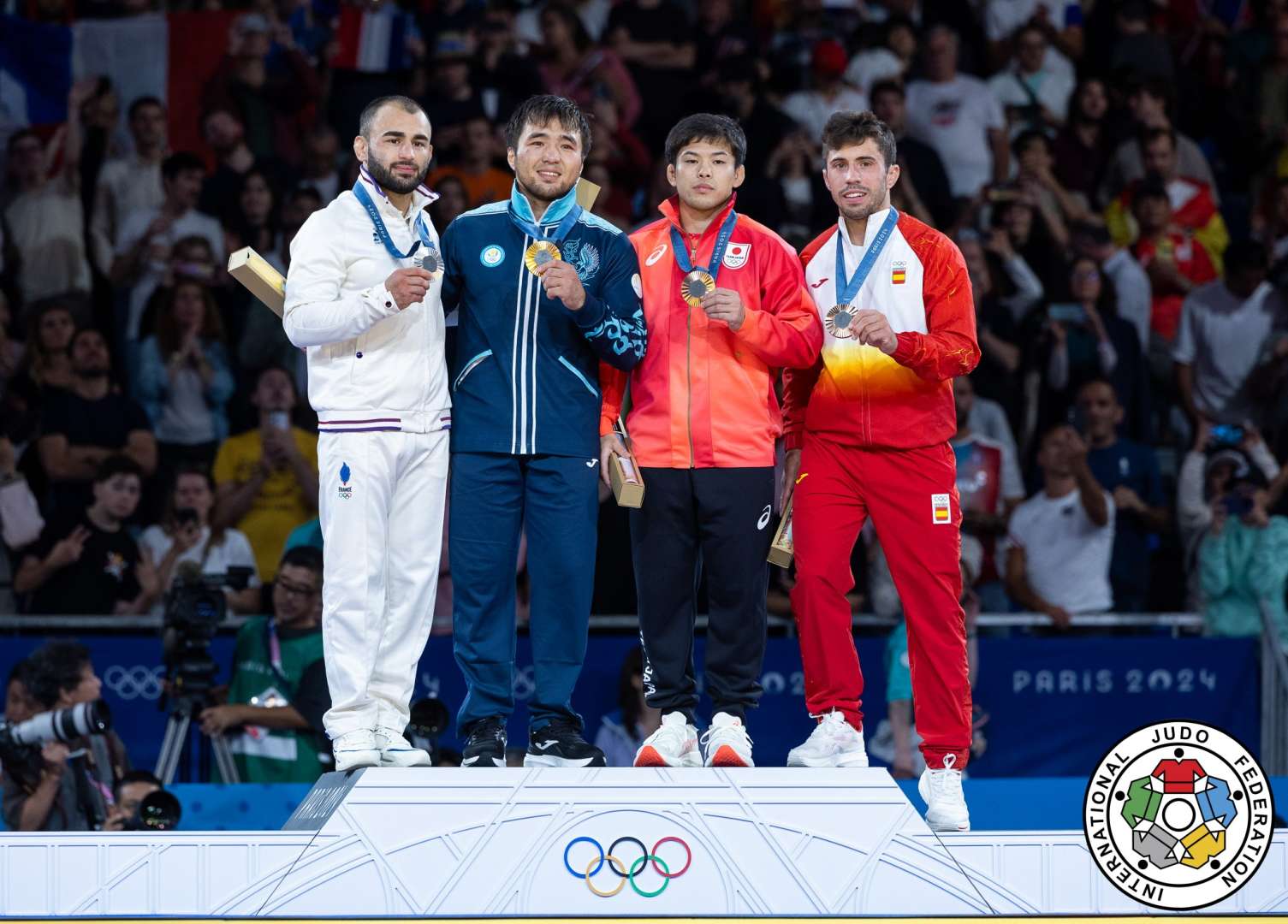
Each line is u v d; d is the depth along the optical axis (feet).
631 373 50.57
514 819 43.16
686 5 125.39
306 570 77.66
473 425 49.01
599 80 119.14
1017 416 105.19
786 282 49.80
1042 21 125.18
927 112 119.34
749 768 43.93
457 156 112.98
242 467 98.07
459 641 49.21
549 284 46.21
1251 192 124.67
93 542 93.71
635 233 51.16
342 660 47.39
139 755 85.10
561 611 48.91
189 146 114.73
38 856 42.65
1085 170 120.88
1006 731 88.02
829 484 49.96
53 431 97.71
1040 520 97.91
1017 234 112.47
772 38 123.13
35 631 91.97
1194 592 97.14
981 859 44.04
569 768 43.62
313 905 42.65
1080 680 88.69
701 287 47.47
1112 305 111.24
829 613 49.62
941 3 125.59
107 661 85.66
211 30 116.06
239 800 70.13
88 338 99.71
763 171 114.62
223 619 75.61
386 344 47.75
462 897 42.78
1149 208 115.34
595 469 49.47
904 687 84.02
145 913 42.60
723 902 43.27
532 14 124.57
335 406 47.60
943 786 48.98
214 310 104.58
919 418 49.47
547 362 48.85
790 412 52.21
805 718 87.10
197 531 94.79
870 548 92.99
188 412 102.78
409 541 48.26
